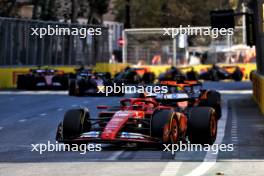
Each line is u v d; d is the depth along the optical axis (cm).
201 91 6328
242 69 17862
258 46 9250
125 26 19700
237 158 3922
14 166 3716
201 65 18350
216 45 19350
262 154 4103
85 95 10375
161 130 4100
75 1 16388
